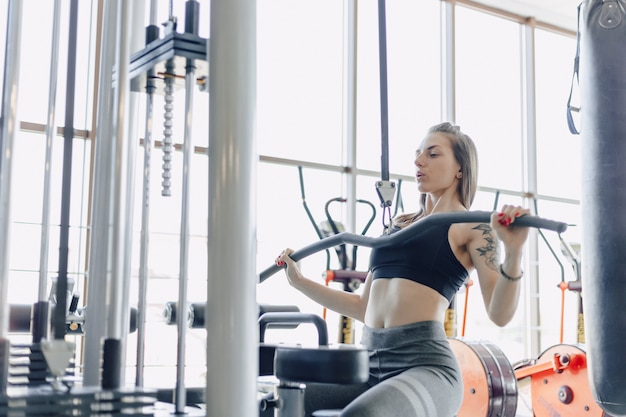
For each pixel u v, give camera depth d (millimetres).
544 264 9008
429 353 2238
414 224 2037
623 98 2680
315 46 7754
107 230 1445
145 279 1585
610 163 2650
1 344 1237
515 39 9344
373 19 8164
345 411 1924
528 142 9188
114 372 1281
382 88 2629
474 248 2277
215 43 1394
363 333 2449
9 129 1350
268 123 7336
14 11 1384
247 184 1374
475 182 2543
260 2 7461
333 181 7656
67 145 1527
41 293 1533
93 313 1531
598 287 2613
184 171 1488
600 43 2732
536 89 9414
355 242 2295
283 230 7238
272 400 1804
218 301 1339
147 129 1654
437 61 8586
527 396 7414
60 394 1162
